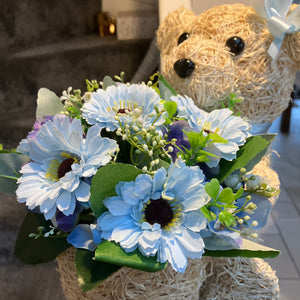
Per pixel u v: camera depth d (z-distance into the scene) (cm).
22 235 30
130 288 30
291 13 39
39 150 27
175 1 57
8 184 30
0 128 60
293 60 41
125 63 74
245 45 40
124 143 28
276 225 84
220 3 58
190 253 25
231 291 41
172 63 40
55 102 33
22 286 63
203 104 39
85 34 71
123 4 72
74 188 25
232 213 28
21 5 60
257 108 41
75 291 33
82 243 27
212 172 30
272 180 43
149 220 26
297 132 117
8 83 60
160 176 25
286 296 67
